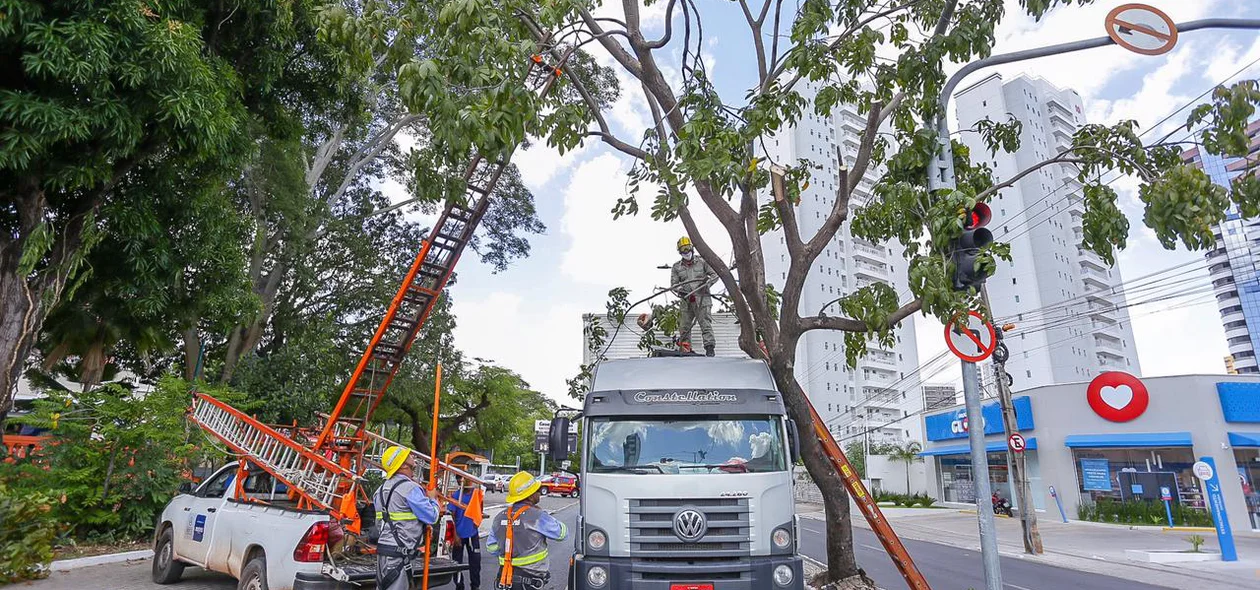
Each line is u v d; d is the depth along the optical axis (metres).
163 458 13.54
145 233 11.09
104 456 13.23
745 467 7.06
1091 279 69.88
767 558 6.72
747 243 9.21
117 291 11.92
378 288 24.62
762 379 7.88
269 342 24.97
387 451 6.70
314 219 21.89
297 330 24.03
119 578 10.30
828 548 9.74
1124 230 8.42
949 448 38.97
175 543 9.62
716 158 7.46
